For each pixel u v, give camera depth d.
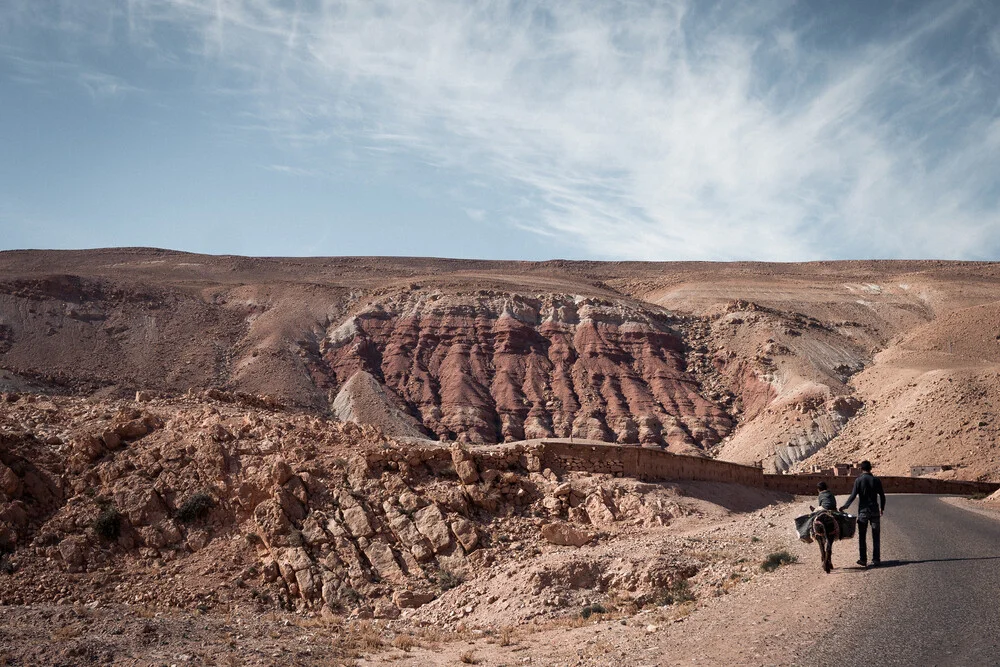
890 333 153.75
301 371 129.88
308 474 23.34
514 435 120.62
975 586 12.05
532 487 25.39
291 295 158.88
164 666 12.50
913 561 14.66
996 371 82.38
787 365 128.62
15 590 19.20
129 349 129.88
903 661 8.97
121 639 14.07
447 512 22.91
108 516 21.39
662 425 123.19
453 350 138.75
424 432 119.00
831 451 89.81
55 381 98.69
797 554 17.83
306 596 20.02
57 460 23.27
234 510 22.36
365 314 147.62
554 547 22.42
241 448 24.47
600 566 18.81
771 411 110.62
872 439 83.25
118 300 143.75
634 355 141.12
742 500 31.28
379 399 121.94
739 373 134.75
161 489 22.62
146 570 20.56
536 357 138.50
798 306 168.75
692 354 143.62
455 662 13.45
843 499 34.31
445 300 150.00
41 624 15.23
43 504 21.94
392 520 22.36
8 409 26.48
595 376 134.38
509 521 23.56
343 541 21.48
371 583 20.45
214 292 159.50
